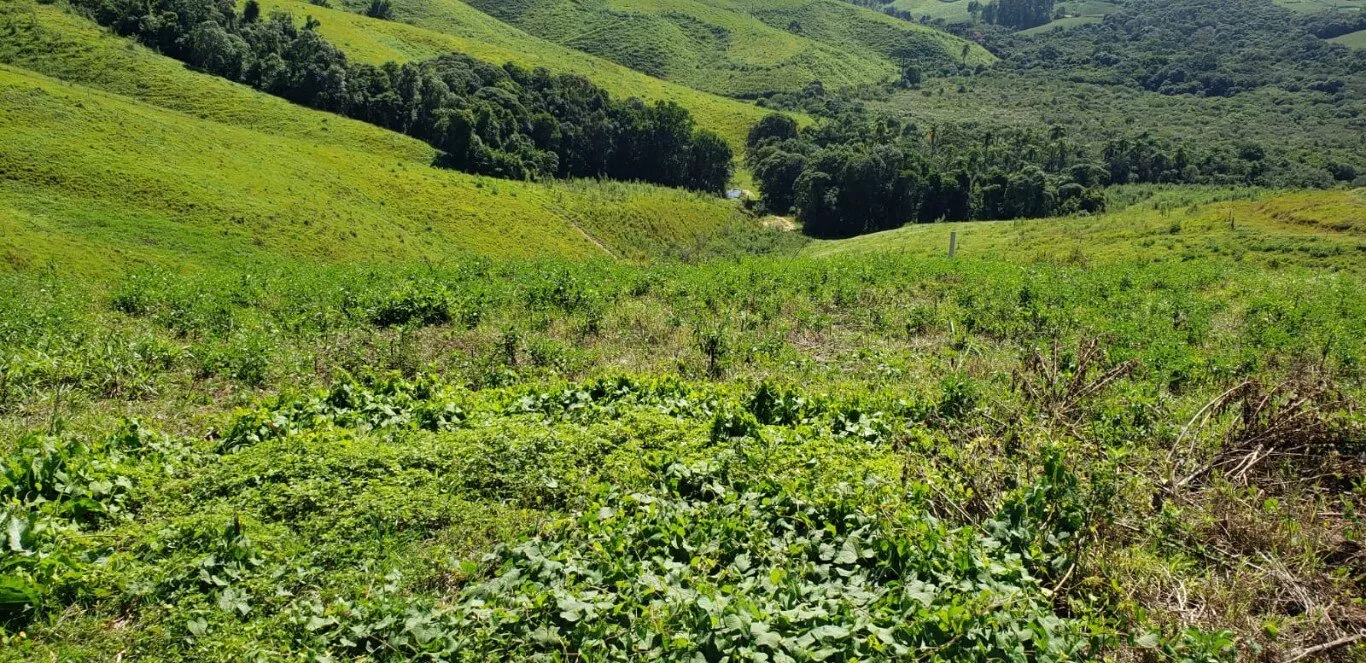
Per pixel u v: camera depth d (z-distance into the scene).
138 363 11.87
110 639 5.26
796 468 7.68
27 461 7.01
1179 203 68.25
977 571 5.69
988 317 16.42
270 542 6.31
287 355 13.03
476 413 9.54
